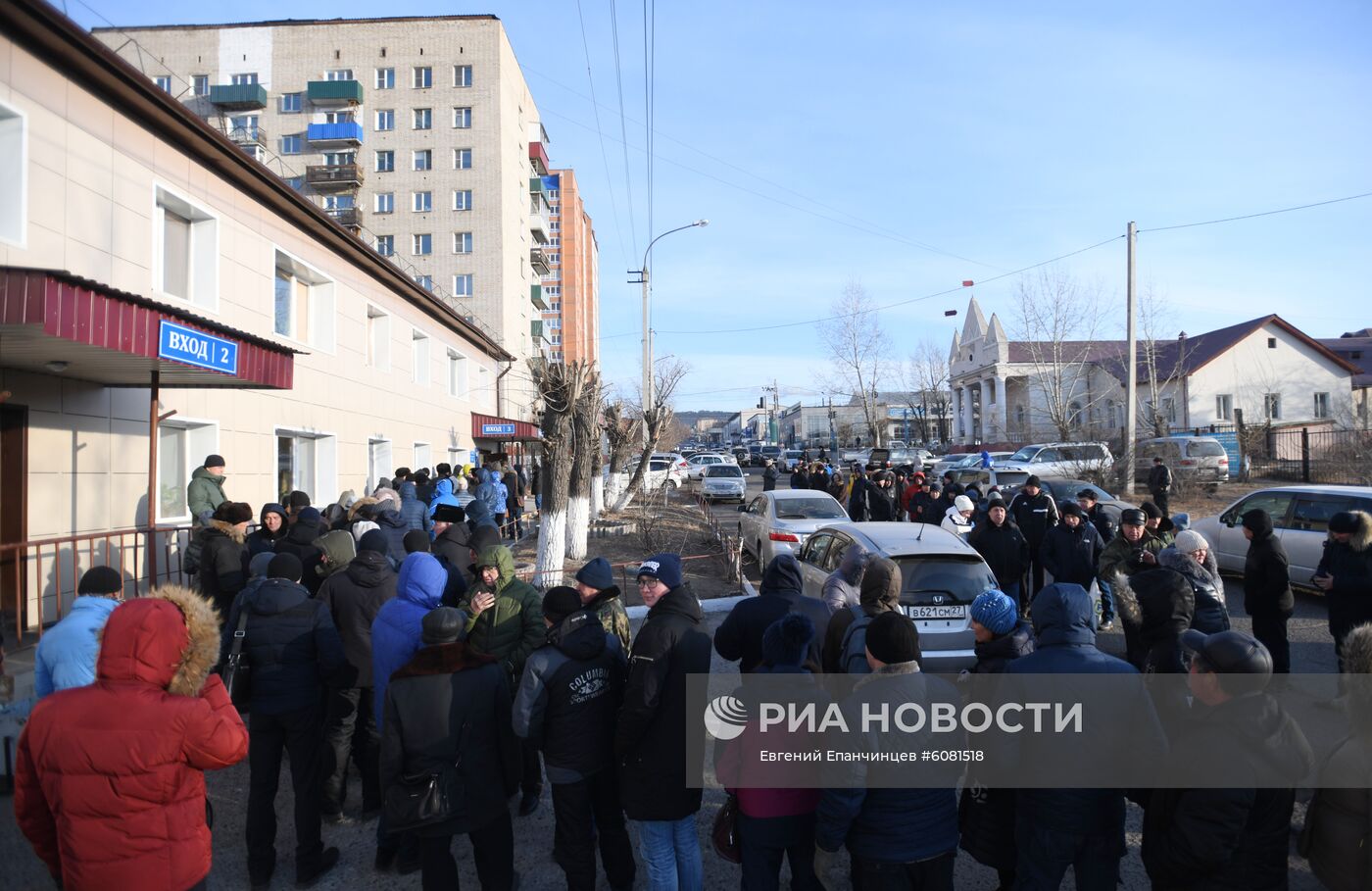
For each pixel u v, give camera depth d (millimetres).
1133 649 5215
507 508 18141
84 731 2596
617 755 3510
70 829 2584
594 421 12930
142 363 7164
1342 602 5586
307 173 41875
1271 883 2832
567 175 84000
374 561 4855
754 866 3326
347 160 43281
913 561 6500
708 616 9336
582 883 3619
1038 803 3098
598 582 4035
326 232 13750
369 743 4805
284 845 4512
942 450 49875
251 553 6945
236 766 5656
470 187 42906
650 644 3490
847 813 2984
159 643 2723
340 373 14859
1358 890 2779
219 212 10758
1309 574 9617
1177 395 40781
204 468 8062
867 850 3064
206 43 43875
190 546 7594
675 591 3652
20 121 7422
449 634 3572
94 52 7820
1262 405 40531
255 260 11703
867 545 6789
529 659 3635
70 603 8211
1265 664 2793
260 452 11930
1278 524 10188
